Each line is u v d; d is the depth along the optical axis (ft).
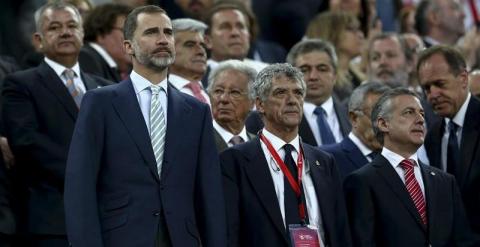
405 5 150.92
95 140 80.07
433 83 96.68
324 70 104.73
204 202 81.46
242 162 85.76
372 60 118.52
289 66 86.84
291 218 84.43
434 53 97.09
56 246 90.74
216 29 113.39
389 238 87.97
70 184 78.89
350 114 98.22
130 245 78.28
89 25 109.81
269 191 84.84
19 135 92.43
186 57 102.73
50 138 92.73
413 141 89.45
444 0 136.67
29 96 93.91
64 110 93.91
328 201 85.97
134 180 79.71
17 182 94.12
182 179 81.00
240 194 85.05
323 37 122.21
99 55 108.27
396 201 88.53
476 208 94.58
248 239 84.48
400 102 89.97
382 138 91.30
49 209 91.04
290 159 86.02
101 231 78.89
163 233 79.71
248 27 121.08
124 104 81.20
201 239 81.66
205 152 82.33
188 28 103.09
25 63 107.55
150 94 82.07
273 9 136.36
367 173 89.35
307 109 104.27
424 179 90.07
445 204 89.97
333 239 84.99
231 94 94.12
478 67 134.62
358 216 88.17
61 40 96.22
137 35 81.87
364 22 136.46
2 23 124.57
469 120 96.37
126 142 80.28
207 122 83.25
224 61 102.83
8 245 92.94
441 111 96.94
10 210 93.30
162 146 81.05
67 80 96.22
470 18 148.25
